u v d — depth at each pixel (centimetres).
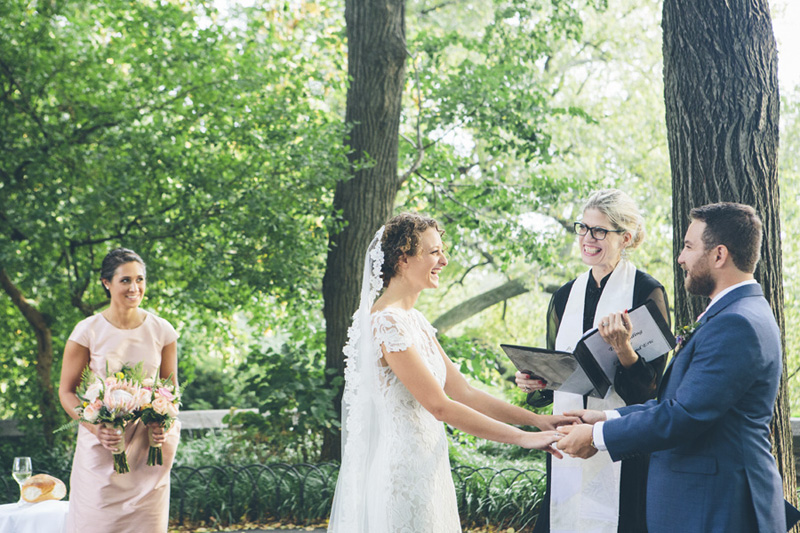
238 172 767
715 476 246
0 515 372
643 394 307
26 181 763
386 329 271
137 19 792
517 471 637
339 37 920
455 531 282
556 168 1360
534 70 1125
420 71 960
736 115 407
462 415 270
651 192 1392
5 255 691
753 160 406
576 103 1466
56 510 385
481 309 1534
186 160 787
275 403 745
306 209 768
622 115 1434
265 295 833
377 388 277
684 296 420
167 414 367
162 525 384
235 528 603
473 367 840
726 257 259
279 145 779
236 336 969
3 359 852
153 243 759
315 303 852
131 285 387
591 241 339
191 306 805
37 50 768
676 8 423
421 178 978
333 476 655
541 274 1442
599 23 1444
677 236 425
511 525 580
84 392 369
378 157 784
